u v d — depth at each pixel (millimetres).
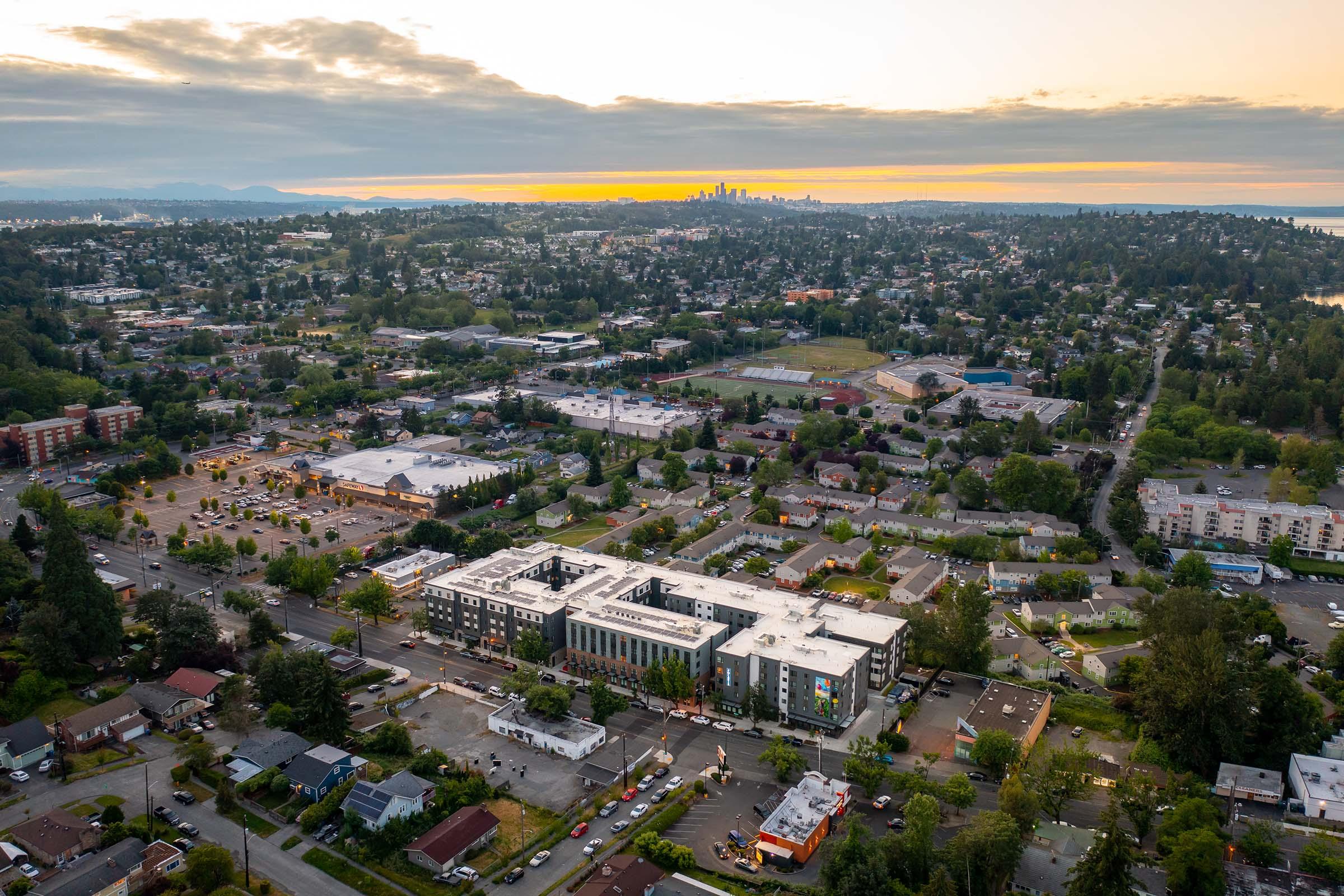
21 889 144250
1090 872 138125
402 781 168625
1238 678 187625
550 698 197875
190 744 186125
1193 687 183500
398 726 190875
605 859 155000
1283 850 156875
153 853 151500
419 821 163625
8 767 180875
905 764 186500
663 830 165000
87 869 144625
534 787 178500
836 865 146500
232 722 190500
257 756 179750
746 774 183125
